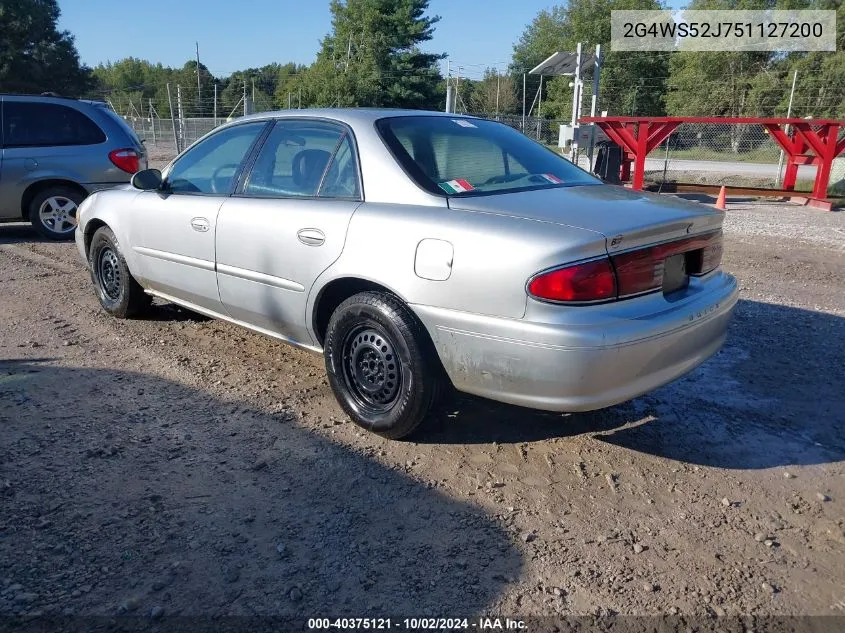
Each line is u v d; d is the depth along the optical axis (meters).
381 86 41.31
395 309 3.41
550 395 3.05
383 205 3.58
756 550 2.85
